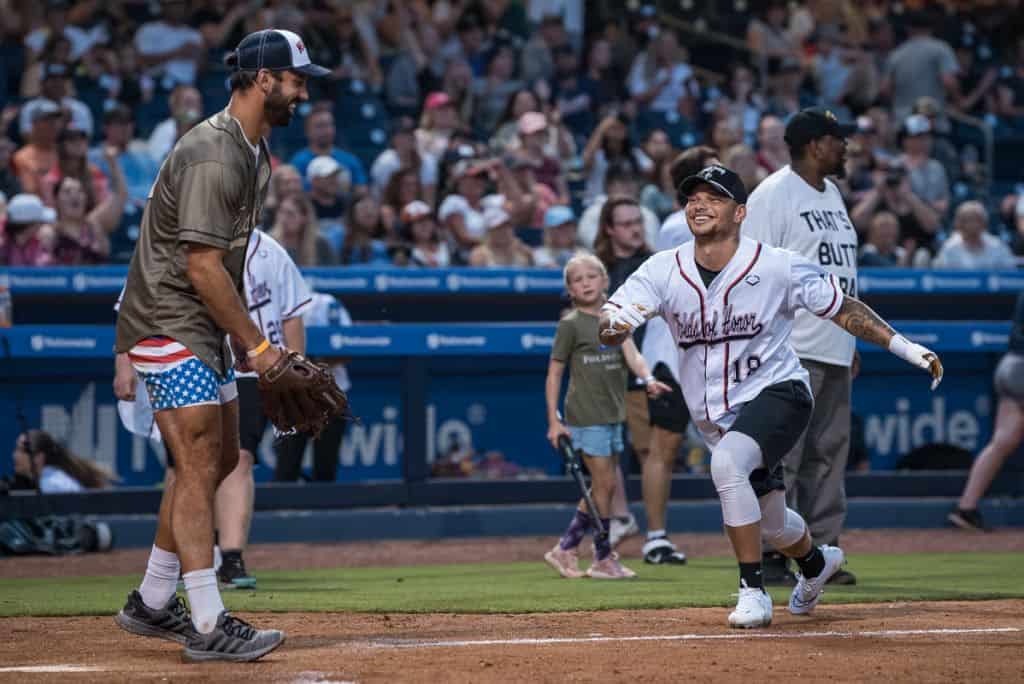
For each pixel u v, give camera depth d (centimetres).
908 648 1117
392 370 2527
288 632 1238
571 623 1288
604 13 4466
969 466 2655
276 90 1115
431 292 2633
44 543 2192
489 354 2464
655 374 1994
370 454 2519
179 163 1086
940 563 1989
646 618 1325
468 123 3656
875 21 4647
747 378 1281
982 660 1057
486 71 3897
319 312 2455
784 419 1269
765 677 980
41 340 2300
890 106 4181
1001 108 4459
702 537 2430
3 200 2706
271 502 2373
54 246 2644
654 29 4256
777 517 1298
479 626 1270
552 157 3269
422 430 2444
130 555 2206
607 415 1814
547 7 4347
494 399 2564
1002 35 4881
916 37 4159
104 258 2772
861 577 1769
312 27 3725
